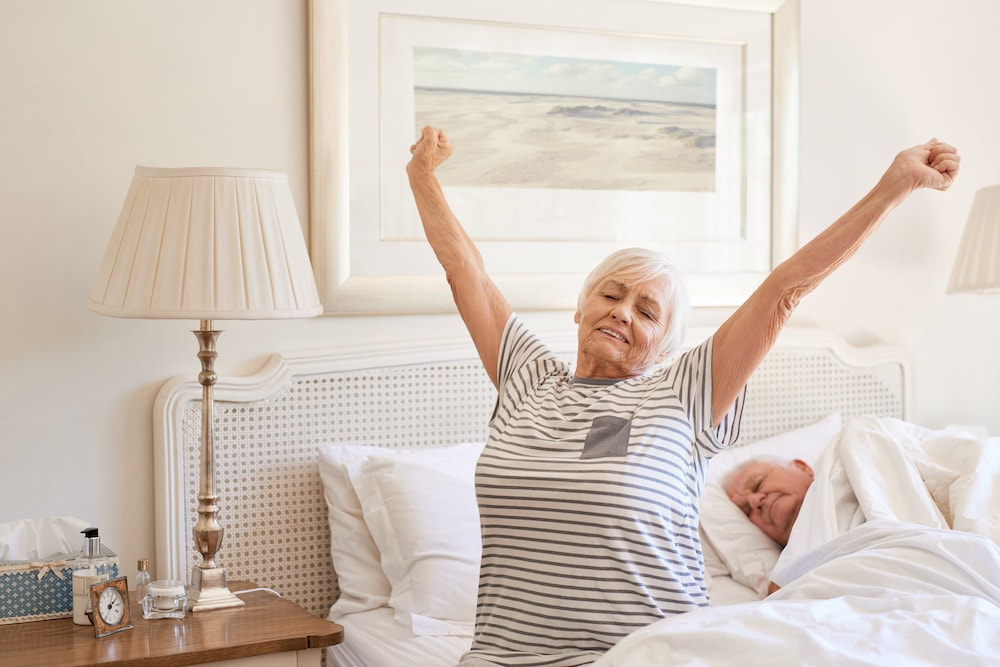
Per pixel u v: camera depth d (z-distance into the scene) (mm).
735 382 1760
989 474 2453
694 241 3037
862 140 3234
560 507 1693
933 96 3314
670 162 3006
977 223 3021
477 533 2420
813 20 3172
